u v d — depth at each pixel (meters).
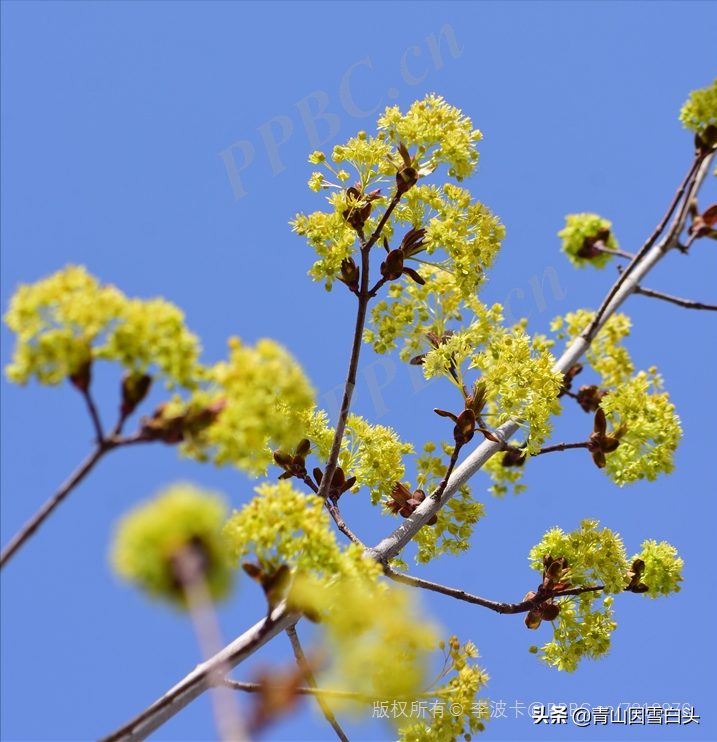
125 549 1.53
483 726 3.89
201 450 2.60
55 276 2.62
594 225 6.78
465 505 5.41
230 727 1.64
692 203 6.11
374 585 3.17
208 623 1.49
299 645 4.24
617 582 5.30
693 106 5.33
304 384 2.80
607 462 5.82
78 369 2.49
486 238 4.84
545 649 5.38
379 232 4.63
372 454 5.20
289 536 3.21
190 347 2.65
